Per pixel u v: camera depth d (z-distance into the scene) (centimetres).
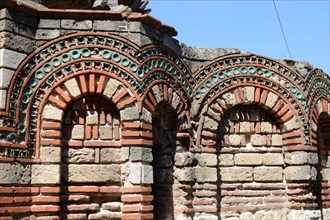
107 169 1091
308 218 1307
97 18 1116
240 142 1329
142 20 1142
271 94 1345
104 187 1088
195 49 1297
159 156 1223
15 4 1034
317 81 1459
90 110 1107
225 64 1323
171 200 1198
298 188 1325
